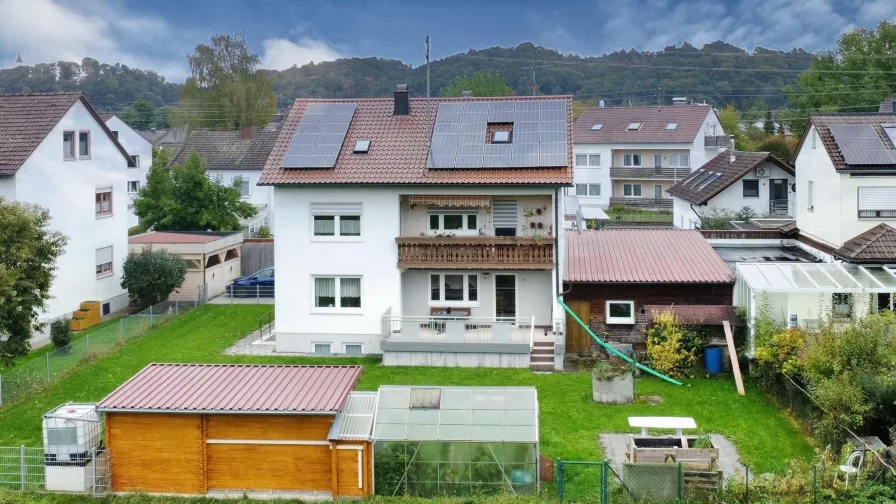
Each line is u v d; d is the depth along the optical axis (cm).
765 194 5725
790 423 2716
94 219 4203
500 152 3475
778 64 14400
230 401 2250
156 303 4372
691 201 6009
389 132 3681
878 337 2602
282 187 3478
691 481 2167
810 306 3145
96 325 4119
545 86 14700
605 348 3341
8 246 2936
